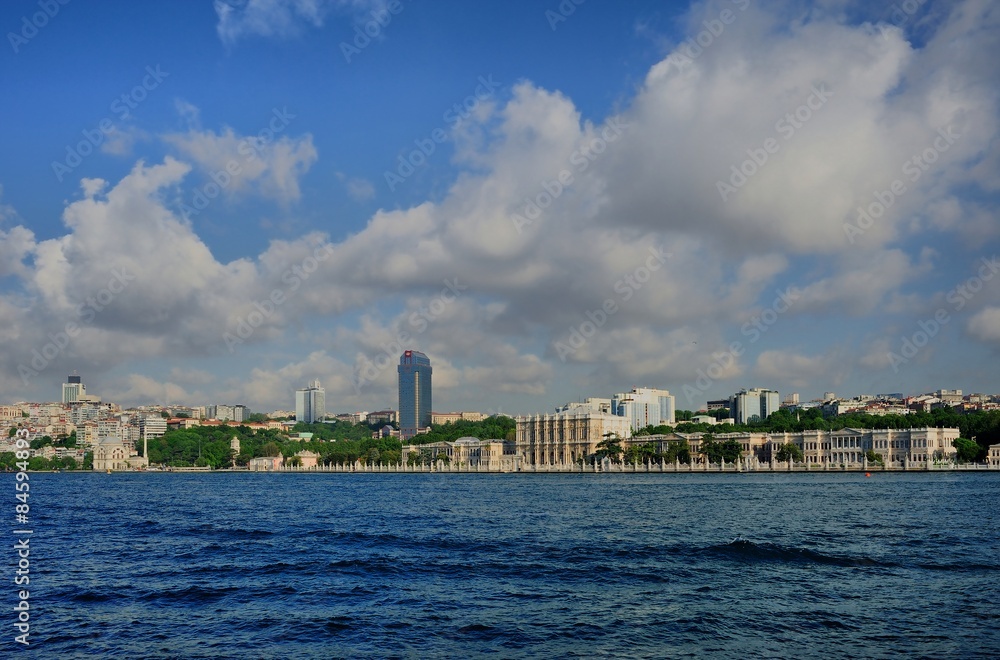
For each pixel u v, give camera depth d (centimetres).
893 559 8788
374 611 6706
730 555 9162
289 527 13162
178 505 19725
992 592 7106
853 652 5494
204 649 5741
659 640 5809
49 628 6303
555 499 19588
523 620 6362
